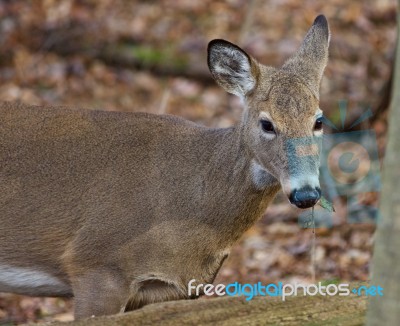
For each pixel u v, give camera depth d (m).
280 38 24.14
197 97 22.34
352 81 21.61
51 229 10.98
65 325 8.79
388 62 22.66
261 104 10.28
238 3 26.14
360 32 24.14
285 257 15.66
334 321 8.77
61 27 24.22
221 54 10.78
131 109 21.70
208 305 8.85
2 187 11.12
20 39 23.83
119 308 10.76
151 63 23.36
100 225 10.80
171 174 10.88
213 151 10.91
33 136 11.27
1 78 22.50
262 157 10.25
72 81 22.53
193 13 25.69
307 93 10.26
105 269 10.79
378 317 8.00
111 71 23.19
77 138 11.23
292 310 8.82
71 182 11.02
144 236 10.69
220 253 10.91
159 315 8.78
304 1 25.75
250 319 8.77
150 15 25.30
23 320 13.80
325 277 15.00
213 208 10.73
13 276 11.26
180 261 10.74
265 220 17.11
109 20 24.81
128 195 10.84
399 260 7.79
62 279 11.24
